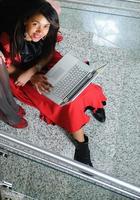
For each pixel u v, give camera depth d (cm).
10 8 192
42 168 225
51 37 209
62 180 226
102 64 284
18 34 194
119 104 272
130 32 286
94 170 201
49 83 219
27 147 204
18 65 217
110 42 291
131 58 289
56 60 229
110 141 260
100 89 248
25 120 255
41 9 190
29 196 241
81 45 287
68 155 249
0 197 244
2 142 211
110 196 212
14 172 237
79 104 228
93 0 270
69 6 273
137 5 267
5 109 214
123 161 253
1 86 192
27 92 230
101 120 264
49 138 256
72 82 219
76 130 234
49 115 233
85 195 223
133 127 265
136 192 195
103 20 284
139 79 282
